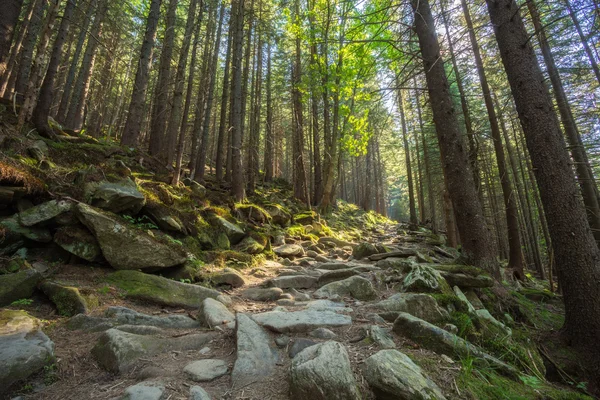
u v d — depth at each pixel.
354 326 3.63
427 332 3.27
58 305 3.61
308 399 2.24
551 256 10.08
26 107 5.99
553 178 4.66
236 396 2.38
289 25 14.02
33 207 4.77
